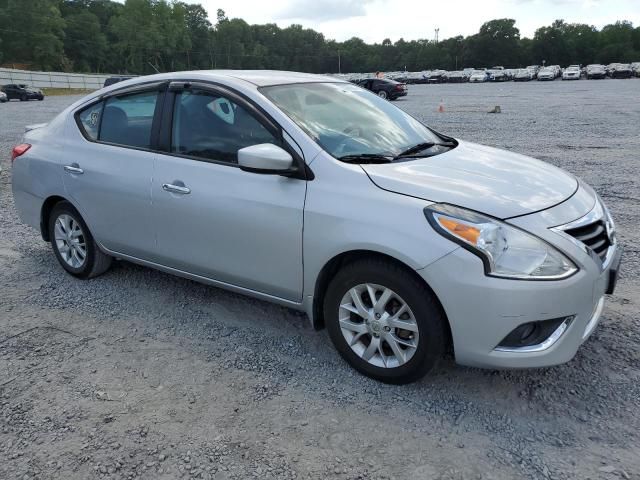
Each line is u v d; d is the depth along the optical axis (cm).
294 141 324
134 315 402
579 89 3922
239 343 360
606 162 945
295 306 338
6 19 9925
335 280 312
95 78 7712
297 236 315
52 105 3481
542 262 264
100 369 331
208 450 261
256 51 13838
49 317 400
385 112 409
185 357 344
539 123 1625
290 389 309
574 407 287
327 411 288
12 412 292
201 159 362
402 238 277
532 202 290
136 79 418
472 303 266
